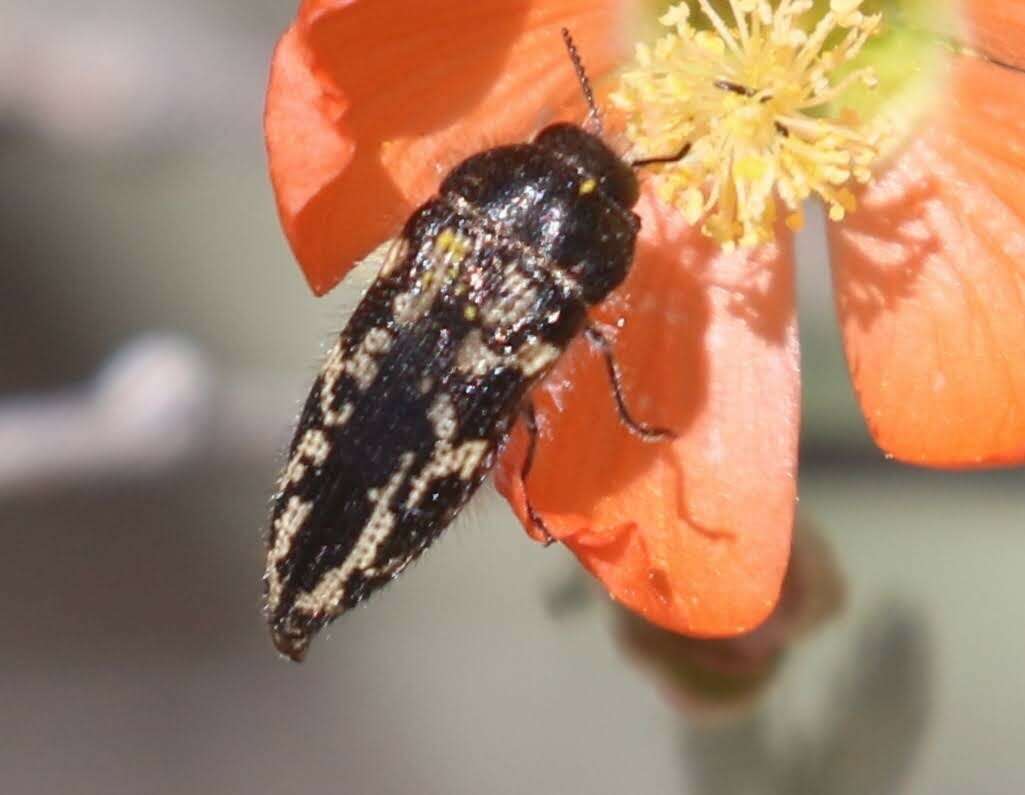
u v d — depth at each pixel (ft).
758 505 0.25
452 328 0.24
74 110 0.28
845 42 0.24
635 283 0.25
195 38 0.29
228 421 0.28
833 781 0.28
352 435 0.24
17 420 0.27
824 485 0.29
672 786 0.32
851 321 0.25
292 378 0.28
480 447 0.24
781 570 0.24
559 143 0.24
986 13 0.24
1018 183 0.25
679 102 0.24
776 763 0.28
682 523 0.25
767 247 0.25
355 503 0.24
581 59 0.25
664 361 0.25
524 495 0.24
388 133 0.24
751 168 0.24
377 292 0.24
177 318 0.32
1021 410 0.24
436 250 0.24
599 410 0.25
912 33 0.25
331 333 0.25
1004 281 0.25
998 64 0.25
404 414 0.24
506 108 0.24
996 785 0.30
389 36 0.24
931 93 0.25
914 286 0.25
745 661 0.26
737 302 0.25
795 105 0.24
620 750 0.32
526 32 0.24
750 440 0.25
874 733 0.28
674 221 0.25
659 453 0.25
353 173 0.24
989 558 0.30
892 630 0.29
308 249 0.23
